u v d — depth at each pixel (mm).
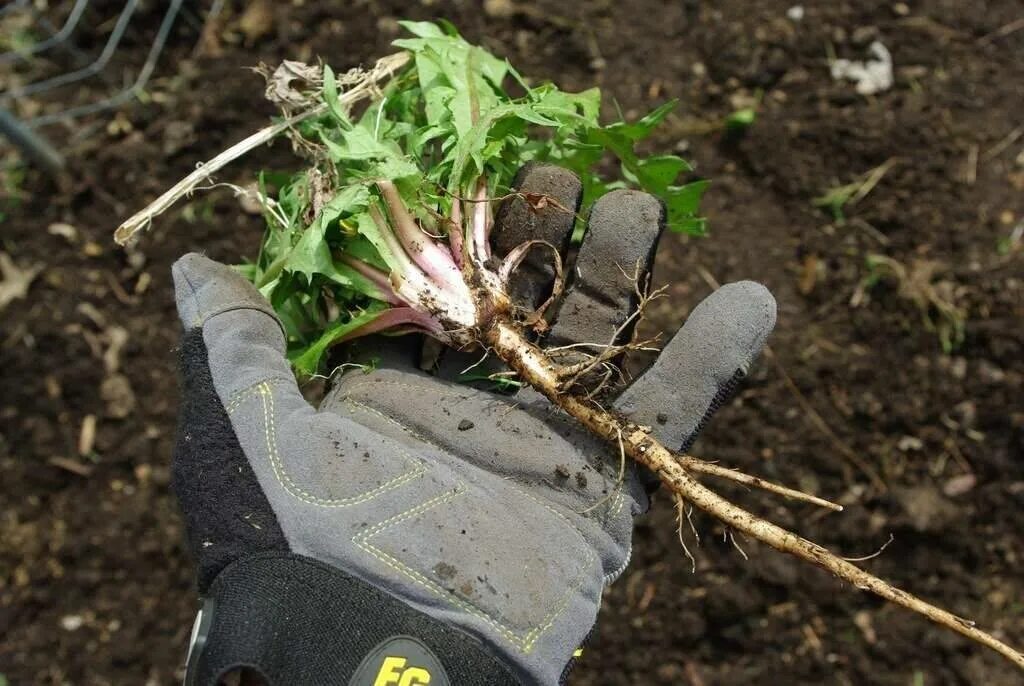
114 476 567
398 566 360
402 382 412
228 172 591
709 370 401
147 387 573
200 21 617
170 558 558
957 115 578
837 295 564
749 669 539
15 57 621
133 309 582
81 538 560
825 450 549
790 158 580
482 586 362
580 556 383
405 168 406
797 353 559
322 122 451
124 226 428
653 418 405
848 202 572
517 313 423
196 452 375
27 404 571
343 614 353
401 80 456
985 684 524
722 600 537
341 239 421
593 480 399
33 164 594
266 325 396
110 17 623
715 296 406
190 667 355
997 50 587
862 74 586
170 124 598
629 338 428
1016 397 541
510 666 360
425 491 372
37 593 557
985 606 534
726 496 549
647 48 600
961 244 562
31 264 586
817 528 543
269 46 607
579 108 468
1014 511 536
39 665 553
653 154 587
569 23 601
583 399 406
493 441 400
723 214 582
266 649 346
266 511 365
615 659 542
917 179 570
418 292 416
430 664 349
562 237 419
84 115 608
